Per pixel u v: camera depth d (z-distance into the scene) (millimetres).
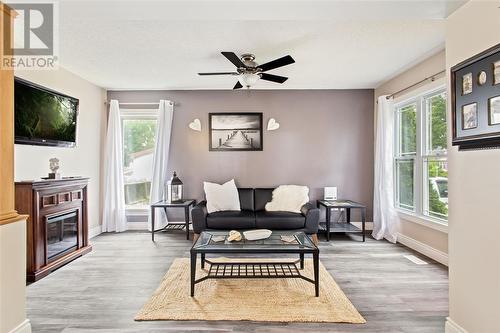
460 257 1845
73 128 3926
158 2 1748
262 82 4559
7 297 1772
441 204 3467
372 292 2602
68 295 2562
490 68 1562
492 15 1581
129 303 2412
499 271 1559
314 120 4984
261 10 1854
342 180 4992
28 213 2865
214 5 1793
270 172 4996
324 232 4676
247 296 2504
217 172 5000
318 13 1907
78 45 3090
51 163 3361
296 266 3160
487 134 1578
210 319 2154
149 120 5117
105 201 4820
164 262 3406
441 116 3480
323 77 4305
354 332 2000
